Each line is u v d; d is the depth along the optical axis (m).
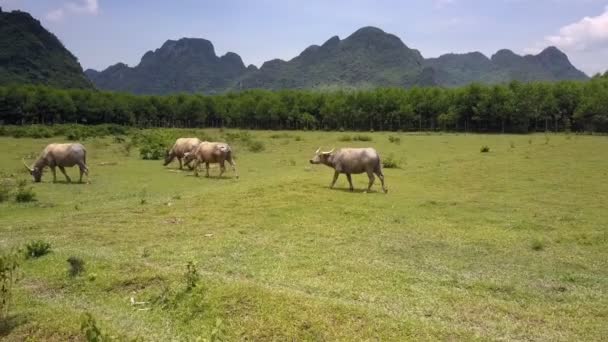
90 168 25.16
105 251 10.24
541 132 65.06
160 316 7.39
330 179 20.97
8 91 68.06
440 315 7.42
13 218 13.56
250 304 7.38
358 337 6.47
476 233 12.36
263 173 24.02
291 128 84.00
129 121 80.00
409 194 17.92
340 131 74.31
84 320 6.04
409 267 9.70
